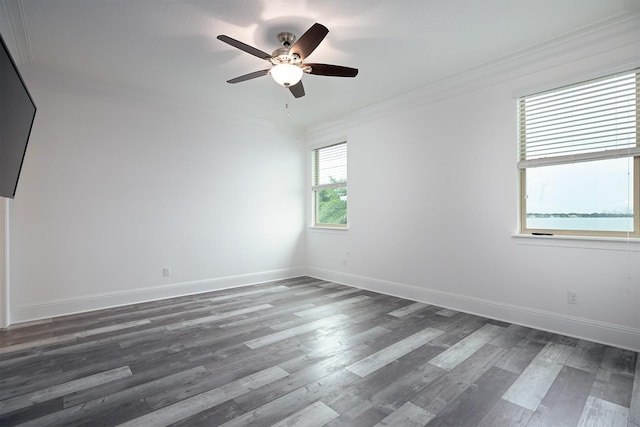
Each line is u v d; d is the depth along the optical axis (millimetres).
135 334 2861
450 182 3559
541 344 2592
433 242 3725
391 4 2256
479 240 3322
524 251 3010
